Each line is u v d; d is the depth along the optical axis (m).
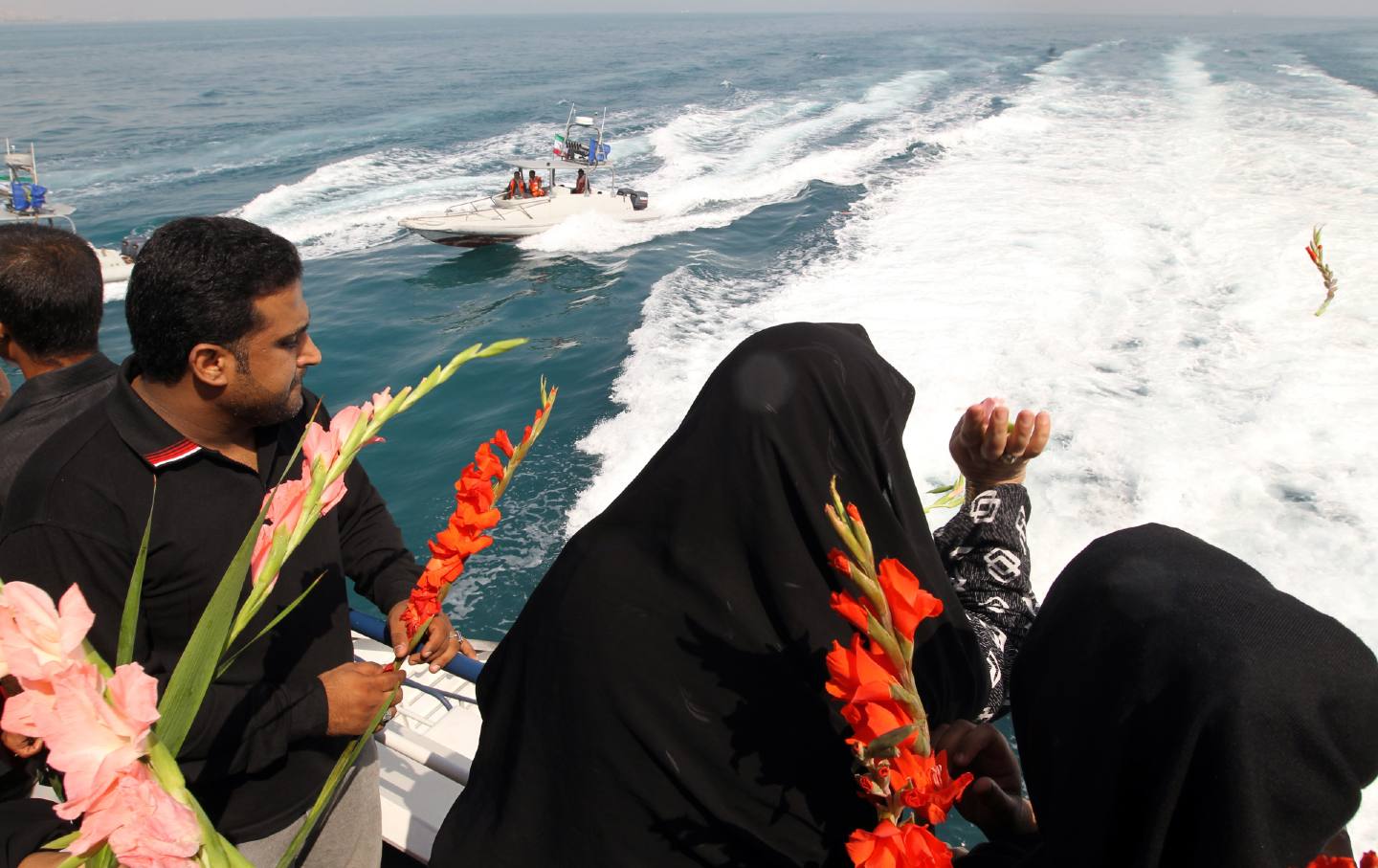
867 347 1.26
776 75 41.56
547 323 13.44
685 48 69.50
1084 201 15.59
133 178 26.20
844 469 1.18
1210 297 10.98
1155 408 8.44
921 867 0.73
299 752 1.74
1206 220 13.98
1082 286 11.62
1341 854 0.89
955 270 12.66
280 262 1.46
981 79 35.91
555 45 85.25
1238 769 0.75
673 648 1.20
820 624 1.16
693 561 1.20
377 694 1.61
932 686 1.27
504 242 17.59
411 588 1.90
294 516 0.85
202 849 0.69
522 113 33.56
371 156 26.86
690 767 1.19
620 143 26.03
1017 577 1.44
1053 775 0.95
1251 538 6.67
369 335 13.70
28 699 0.65
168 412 1.50
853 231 15.27
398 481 9.20
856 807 1.19
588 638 1.22
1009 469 1.50
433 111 35.62
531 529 7.75
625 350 11.62
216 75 58.94
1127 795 0.86
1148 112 25.17
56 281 2.10
